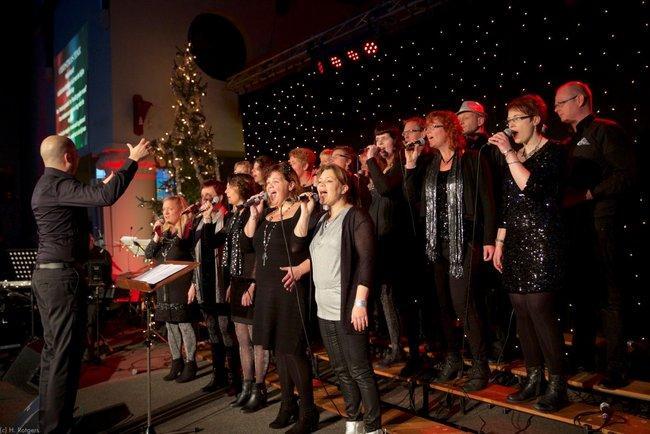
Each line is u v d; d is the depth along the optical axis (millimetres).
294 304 3471
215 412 4145
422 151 4012
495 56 6301
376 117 7977
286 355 3527
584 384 3314
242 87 10656
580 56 5500
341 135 8625
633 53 5012
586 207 3355
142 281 3414
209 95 10680
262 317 3523
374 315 5051
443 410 3812
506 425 3480
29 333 6695
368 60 7898
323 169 3285
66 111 11961
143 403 4484
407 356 4391
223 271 4422
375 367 4180
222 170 11391
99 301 6281
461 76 6762
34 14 14094
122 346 6809
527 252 3045
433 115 3547
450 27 6875
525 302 3125
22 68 15109
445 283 3609
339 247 3154
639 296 4582
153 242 5090
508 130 3172
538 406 3074
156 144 9289
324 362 5297
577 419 2936
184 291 4875
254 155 10648
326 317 3213
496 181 3705
